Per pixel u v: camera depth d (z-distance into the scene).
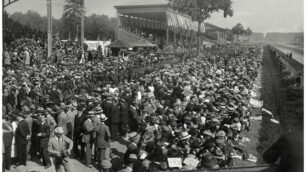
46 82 23.41
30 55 33.97
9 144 12.35
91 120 13.75
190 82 26.92
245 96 24.50
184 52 56.47
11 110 16.38
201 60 48.06
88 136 13.66
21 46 38.34
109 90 22.75
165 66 41.75
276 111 23.19
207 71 36.59
